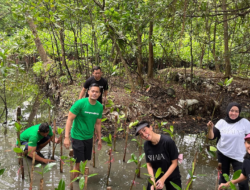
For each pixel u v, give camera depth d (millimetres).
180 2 6777
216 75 12305
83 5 7578
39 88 11117
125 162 4727
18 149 2766
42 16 6457
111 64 9000
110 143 3668
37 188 3719
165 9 6867
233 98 10531
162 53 12812
